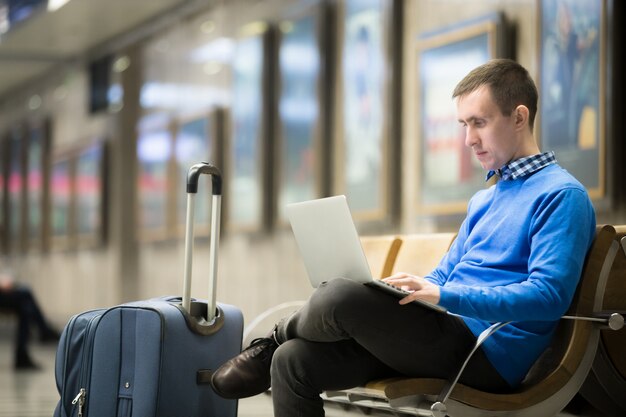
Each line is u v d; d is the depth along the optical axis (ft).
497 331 11.59
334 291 10.93
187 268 14.56
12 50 58.80
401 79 31.48
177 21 48.91
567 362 11.51
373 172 32.17
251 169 40.86
